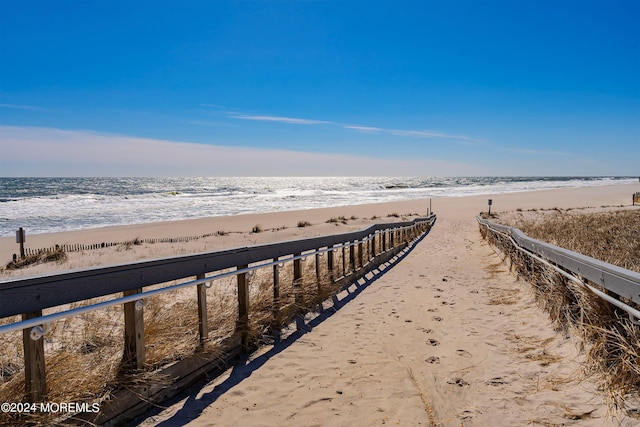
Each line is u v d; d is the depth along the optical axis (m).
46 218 35.94
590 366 3.66
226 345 4.36
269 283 6.39
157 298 5.44
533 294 6.45
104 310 5.50
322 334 5.39
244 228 28.89
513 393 3.65
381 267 11.13
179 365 3.66
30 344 2.63
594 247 7.82
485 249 14.68
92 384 3.00
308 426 3.19
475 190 91.38
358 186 132.25
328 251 7.79
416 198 64.75
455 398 3.66
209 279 4.07
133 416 3.18
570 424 3.06
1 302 2.33
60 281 2.67
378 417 3.34
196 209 45.38
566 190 76.75
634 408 2.96
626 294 3.26
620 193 63.09
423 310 6.58
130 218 36.56
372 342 5.10
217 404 3.47
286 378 4.03
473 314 6.25
